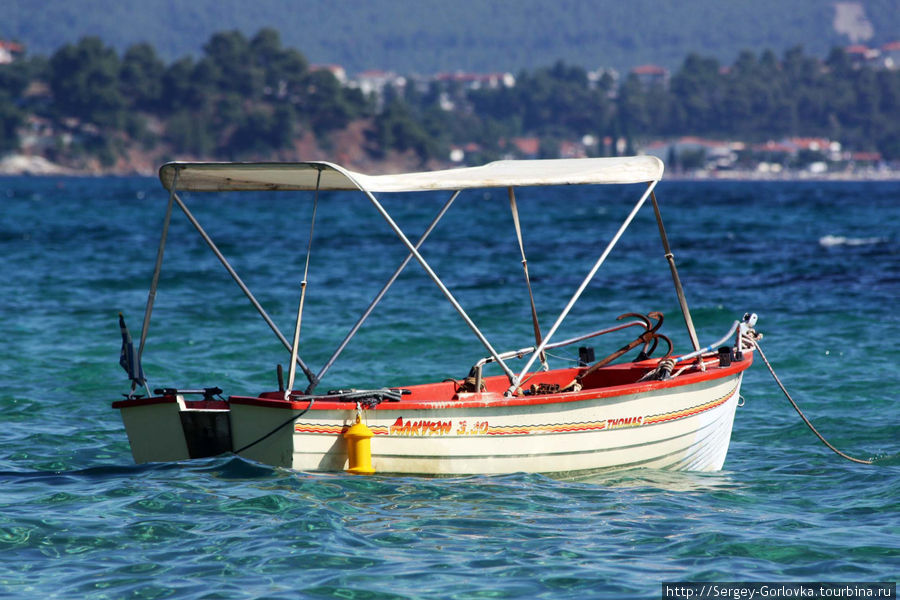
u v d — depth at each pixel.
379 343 69.94
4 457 40.91
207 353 66.31
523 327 76.94
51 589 27.72
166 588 27.75
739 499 36.41
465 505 34.38
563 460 38.22
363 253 141.25
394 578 28.42
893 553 30.62
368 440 35.38
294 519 32.50
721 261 125.19
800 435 47.06
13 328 74.00
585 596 27.42
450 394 42.12
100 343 68.44
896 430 47.22
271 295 94.38
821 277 107.06
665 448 40.38
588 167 40.41
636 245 153.25
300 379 59.34
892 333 72.38
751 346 45.53
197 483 35.56
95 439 44.16
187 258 132.88
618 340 72.56
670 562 29.88
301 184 40.81
